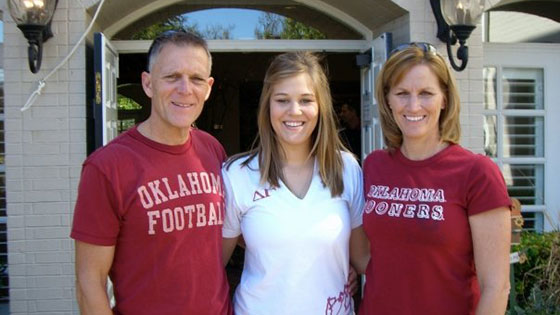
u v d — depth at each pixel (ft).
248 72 27.04
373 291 6.95
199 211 6.73
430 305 6.51
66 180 12.88
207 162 7.19
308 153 7.72
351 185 7.77
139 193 6.41
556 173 17.16
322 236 7.17
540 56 17.08
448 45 13.33
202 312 6.64
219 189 7.16
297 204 7.31
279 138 7.59
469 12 12.59
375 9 14.74
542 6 17.51
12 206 12.80
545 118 17.12
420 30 13.80
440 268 6.47
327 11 16.43
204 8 16.42
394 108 7.00
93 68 13.55
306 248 7.13
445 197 6.49
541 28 17.72
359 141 21.39
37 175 12.84
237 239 7.75
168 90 6.63
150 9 15.88
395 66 6.90
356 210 7.77
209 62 6.96
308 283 7.10
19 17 11.85
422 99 6.80
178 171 6.76
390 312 6.73
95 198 6.30
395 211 6.75
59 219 12.88
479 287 6.47
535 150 17.13
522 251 12.87
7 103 12.75
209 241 6.81
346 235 7.43
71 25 12.90
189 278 6.56
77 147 12.89
